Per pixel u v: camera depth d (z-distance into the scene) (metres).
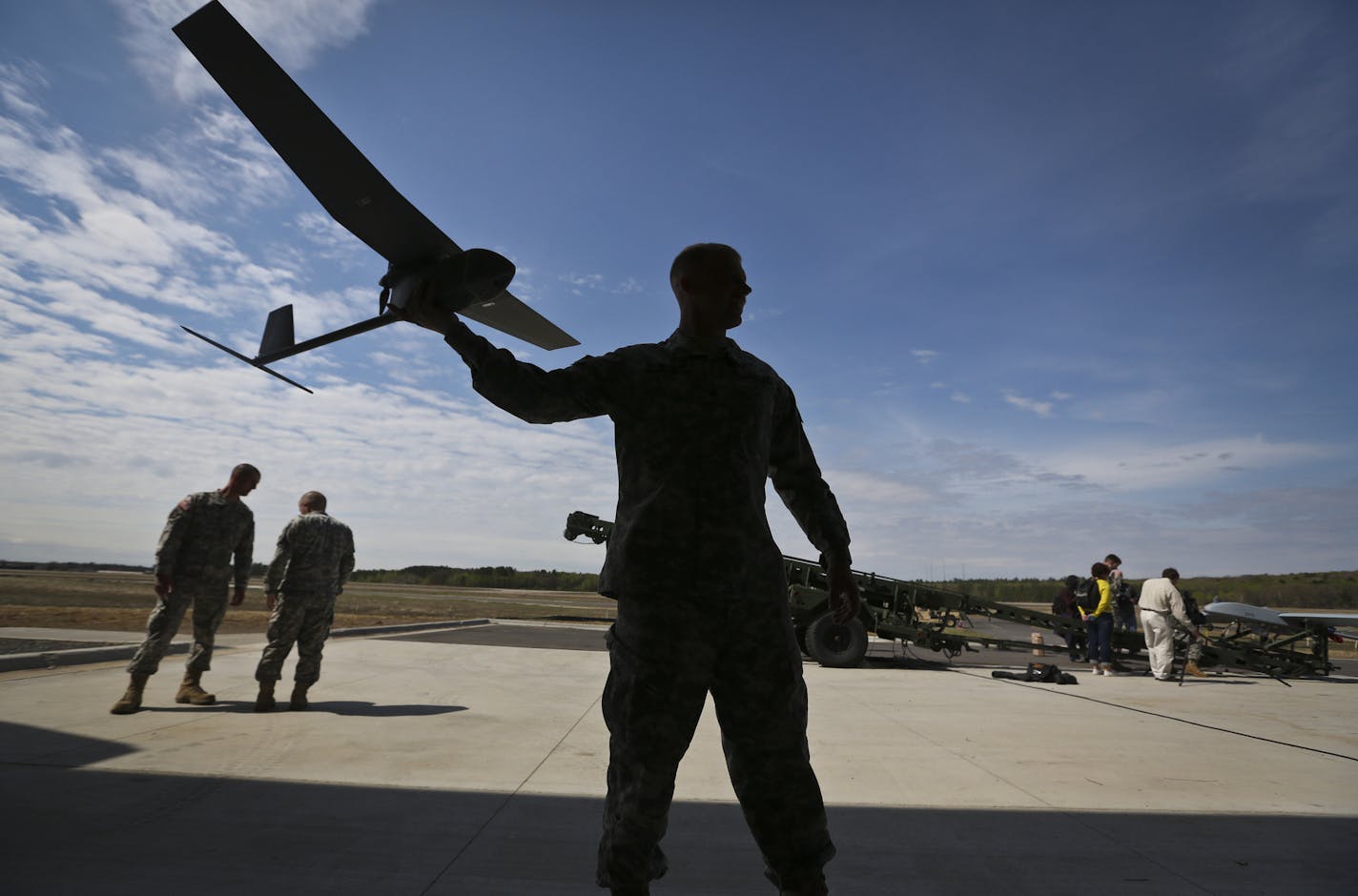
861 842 2.65
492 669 7.75
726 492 1.40
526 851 2.45
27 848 2.33
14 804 2.78
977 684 8.02
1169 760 4.11
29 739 3.86
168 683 5.88
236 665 7.11
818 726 5.02
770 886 2.22
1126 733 4.95
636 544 1.38
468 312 1.55
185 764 3.44
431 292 1.25
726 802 3.13
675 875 2.30
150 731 4.14
